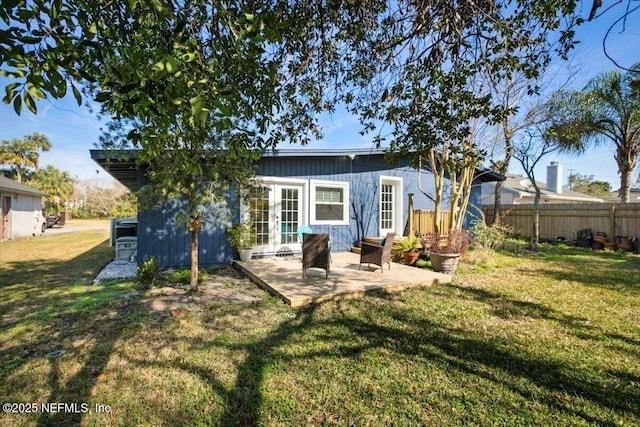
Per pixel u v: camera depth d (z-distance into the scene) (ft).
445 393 7.66
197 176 15.65
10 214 43.75
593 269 22.79
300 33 9.23
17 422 6.52
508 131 24.85
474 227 28.71
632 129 33.96
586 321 12.34
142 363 8.90
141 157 7.24
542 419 6.81
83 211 105.81
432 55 10.32
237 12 6.12
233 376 8.28
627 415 6.96
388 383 8.04
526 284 18.28
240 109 8.26
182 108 5.65
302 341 10.37
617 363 9.11
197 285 16.37
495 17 9.18
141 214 20.53
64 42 4.46
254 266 21.29
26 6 4.33
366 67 11.80
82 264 24.18
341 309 13.65
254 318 12.49
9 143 81.35
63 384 7.86
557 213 38.78
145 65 4.94
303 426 6.54
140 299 14.96
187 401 7.27
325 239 18.11
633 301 14.96
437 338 10.71
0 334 10.84
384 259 20.25
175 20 5.57
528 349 9.95
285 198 26.32
